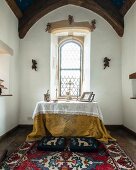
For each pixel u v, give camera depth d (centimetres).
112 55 533
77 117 412
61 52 584
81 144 333
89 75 534
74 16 540
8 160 277
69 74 582
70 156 296
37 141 382
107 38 534
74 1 520
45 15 541
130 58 466
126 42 496
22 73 534
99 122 401
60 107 416
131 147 346
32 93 532
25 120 529
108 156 296
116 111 527
